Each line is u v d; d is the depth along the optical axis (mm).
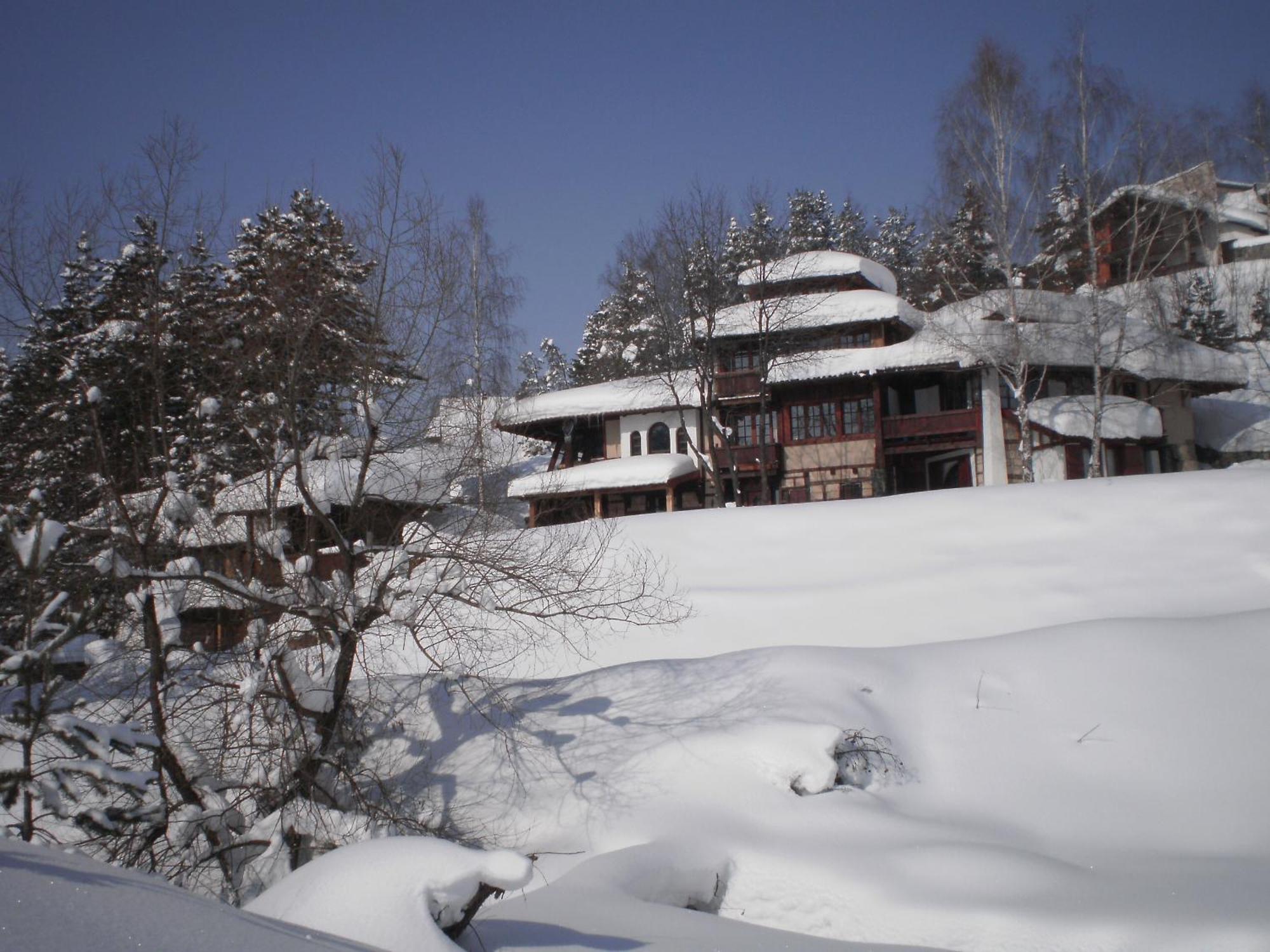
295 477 11781
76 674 11016
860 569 19797
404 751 12547
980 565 19031
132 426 12188
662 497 39906
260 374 11570
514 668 15469
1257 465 31281
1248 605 16062
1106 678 12305
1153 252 42188
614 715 12555
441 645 14883
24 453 11625
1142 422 35438
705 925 7918
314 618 11352
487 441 12578
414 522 12125
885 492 36906
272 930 4809
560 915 7801
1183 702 11609
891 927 8305
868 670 12961
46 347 11672
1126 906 7797
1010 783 10875
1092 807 10289
